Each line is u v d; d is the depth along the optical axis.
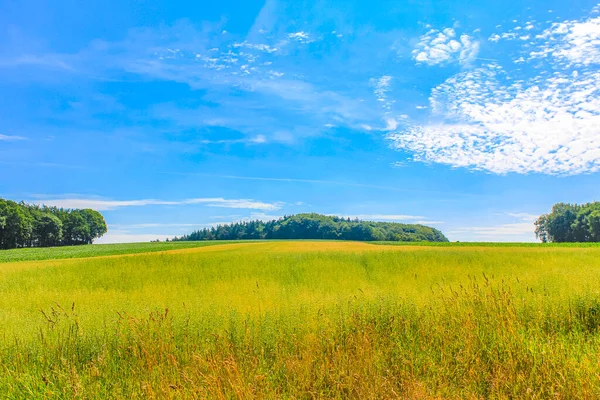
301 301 7.77
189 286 13.59
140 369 4.74
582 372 4.07
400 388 4.18
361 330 5.81
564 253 21.80
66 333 6.01
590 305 6.91
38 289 14.07
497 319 5.98
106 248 75.00
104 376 4.52
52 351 5.34
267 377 4.35
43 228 100.81
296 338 5.54
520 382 4.14
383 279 14.21
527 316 6.50
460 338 5.37
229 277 16.12
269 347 5.39
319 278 15.30
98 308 8.12
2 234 86.56
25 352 5.31
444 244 63.44
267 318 6.19
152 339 5.58
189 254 24.77
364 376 4.23
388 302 7.09
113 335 5.80
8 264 26.66
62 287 14.94
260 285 12.91
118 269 19.05
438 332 5.67
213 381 4.00
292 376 4.45
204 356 4.80
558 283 9.09
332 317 6.40
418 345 5.32
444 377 4.29
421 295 8.21
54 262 26.17
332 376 4.25
